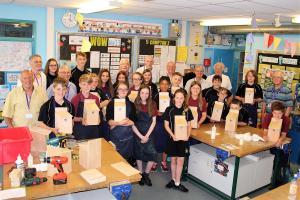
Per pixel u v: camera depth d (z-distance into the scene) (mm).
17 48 5105
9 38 5008
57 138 2740
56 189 2141
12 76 5129
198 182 4102
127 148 3781
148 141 3908
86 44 5145
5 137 2652
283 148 3945
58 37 5398
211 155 3891
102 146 3078
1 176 2260
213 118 4312
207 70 7680
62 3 4586
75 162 2604
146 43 6383
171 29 6523
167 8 4637
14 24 5012
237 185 3631
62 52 5484
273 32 6172
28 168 2295
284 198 2396
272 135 3857
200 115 4285
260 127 5387
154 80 6590
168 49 6680
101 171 2475
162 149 4367
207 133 4012
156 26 6441
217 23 6418
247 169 3693
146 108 3844
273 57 6574
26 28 5121
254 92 4941
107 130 4012
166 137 4027
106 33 5859
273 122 3867
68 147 2832
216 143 3658
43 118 3055
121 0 4027
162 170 4562
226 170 3701
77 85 4320
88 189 2248
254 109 4934
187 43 7035
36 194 2062
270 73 6594
